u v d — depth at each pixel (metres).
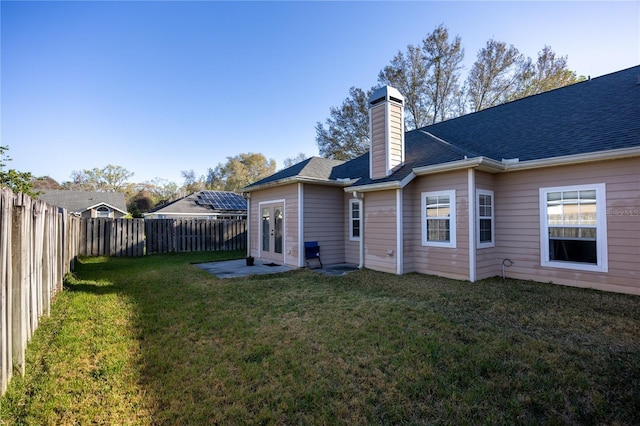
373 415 2.31
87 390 2.61
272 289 6.33
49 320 4.29
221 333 3.90
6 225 2.58
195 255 12.65
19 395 2.49
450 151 7.67
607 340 3.59
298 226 9.44
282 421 2.25
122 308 4.92
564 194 6.39
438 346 3.44
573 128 7.09
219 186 48.59
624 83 7.82
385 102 8.42
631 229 5.59
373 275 7.73
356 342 3.60
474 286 6.29
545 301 5.19
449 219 7.20
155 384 2.72
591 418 2.27
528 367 2.96
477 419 2.26
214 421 2.24
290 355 3.29
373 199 8.56
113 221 12.23
